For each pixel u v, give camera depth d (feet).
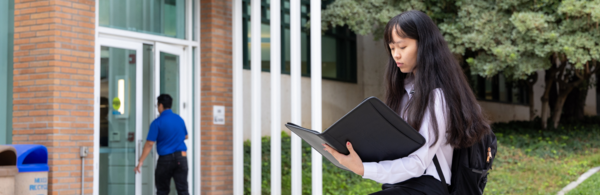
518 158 33.73
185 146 22.21
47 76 18.52
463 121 5.20
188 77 23.91
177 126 21.84
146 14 22.52
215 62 24.00
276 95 22.31
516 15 32.22
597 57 31.48
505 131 42.11
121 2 21.56
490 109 53.52
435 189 5.41
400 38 5.47
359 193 27.20
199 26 24.21
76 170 18.92
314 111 20.58
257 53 22.88
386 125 4.92
